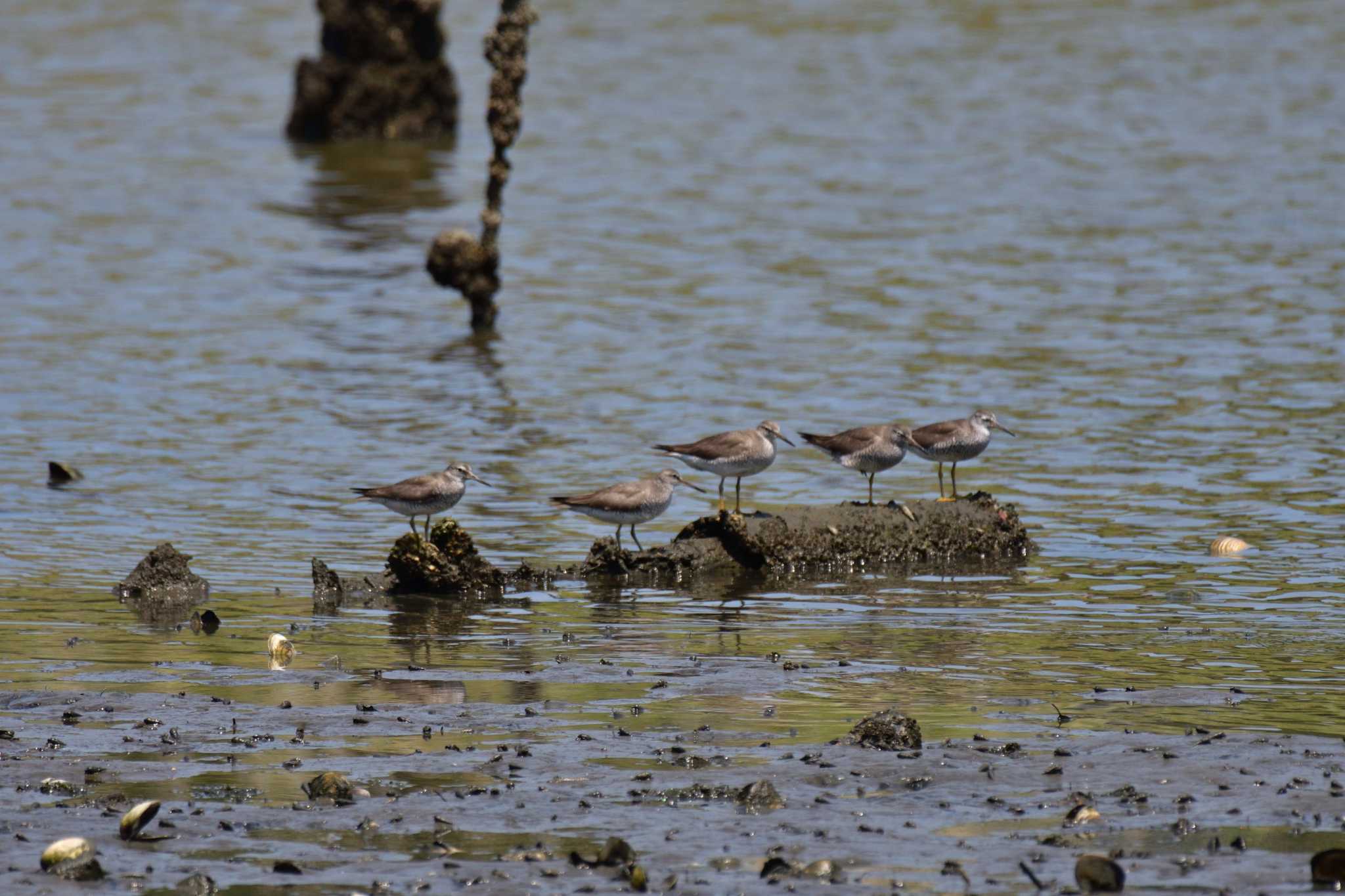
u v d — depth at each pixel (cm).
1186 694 1577
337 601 1988
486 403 3080
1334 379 3094
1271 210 4644
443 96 6200
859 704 1543
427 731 1446
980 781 1323
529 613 1939
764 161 5534
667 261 4269
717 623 1888
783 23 8038
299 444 2808
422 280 4156
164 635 1806
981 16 7994
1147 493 2494
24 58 7550
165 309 3822
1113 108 6172
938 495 2527
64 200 5050
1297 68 6738
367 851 1182
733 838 1206
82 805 1268
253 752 1393
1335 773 1339
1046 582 2073
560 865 1158
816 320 3662
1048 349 3381
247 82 7200
